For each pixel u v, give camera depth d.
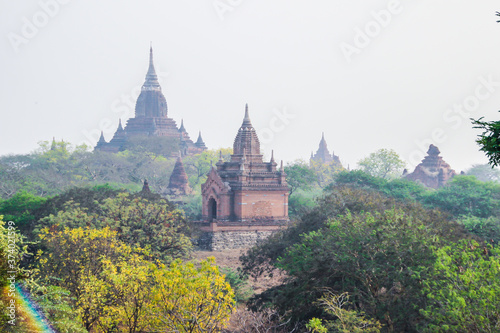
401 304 45.00
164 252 69.00
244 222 102.19
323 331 40.31
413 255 44.94
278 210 106.25
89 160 197.50
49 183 170.88
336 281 51.41
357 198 64.69
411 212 56.81
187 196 170.38
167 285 40.03
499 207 114.50
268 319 52.09
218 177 105.00
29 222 75.50
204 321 40.72
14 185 154.00
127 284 43.59
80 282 46.19
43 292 38.97
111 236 52.38
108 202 70.19
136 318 43.25
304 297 50.44
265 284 71.31
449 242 47.00
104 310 43.44
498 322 36.12
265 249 64.44
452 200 117.56
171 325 39.84
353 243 47.31
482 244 54.12
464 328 36.41
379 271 45.91
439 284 40.12
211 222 99.38
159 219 71.31
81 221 65.25
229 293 40.94
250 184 104.69
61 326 36.44
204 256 90.75
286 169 150.25
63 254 48.28
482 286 36.81
